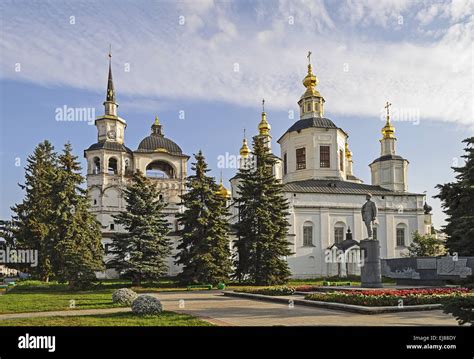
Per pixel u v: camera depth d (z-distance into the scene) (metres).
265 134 71.69
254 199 44.91
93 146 71.62
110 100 74.88
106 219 68.31
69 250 38.41
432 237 57.41
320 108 67.12
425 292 21.34
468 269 28.98
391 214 59.06
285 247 44.50
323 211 56.50
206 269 41.44
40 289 38.19
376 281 27.03
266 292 27.81
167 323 14.55
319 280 50.41
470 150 17.77
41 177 50.94
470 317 10.14
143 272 41.38
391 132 70.12
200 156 45.31
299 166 63.94
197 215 43.69
